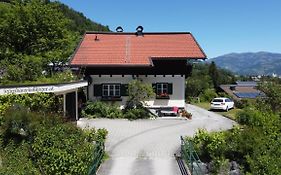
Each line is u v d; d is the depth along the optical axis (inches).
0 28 1272.1
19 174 482.9
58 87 753.6
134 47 1309.1
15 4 1326.3
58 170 500.1
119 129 959.0
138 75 1221.1
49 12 1336.1
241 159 645.3
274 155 633.0
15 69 1024.9
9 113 561.9
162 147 769.6
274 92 1067.9
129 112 1135.6
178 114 1208.8
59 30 1359.5
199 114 1310.3
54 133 552.7
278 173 584.1
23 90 665.6
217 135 673.6
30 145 542.6
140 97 1171.3
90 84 1213.7
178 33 1412.4
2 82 929.5
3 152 531.5
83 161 516.7
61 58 1330.0
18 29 1274.6
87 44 1328.7
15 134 557.9
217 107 1422.2
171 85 1228.5
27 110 597.9
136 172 597.3
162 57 1226.6
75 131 602.5
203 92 2053.4
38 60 1180.5
